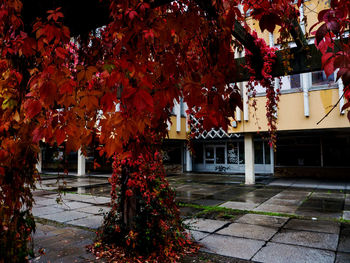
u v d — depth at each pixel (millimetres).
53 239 4242
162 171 3721
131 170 3646
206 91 1238
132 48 1339
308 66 3797
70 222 5320
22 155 1446
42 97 1227
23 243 1541
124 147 2141
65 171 1994
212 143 16859
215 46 1534
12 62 1571
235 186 10422
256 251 3658
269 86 4727
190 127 3211
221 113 1241
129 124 1306
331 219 5309
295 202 7113
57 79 1266
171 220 3656
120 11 1364
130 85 1161
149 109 1085
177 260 3385
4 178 1430
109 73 1250
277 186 10258
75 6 1622
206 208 6477
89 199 7863
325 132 11852
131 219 3664
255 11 1340
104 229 3924
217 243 3980
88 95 1279
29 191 1566
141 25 1312
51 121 1276
